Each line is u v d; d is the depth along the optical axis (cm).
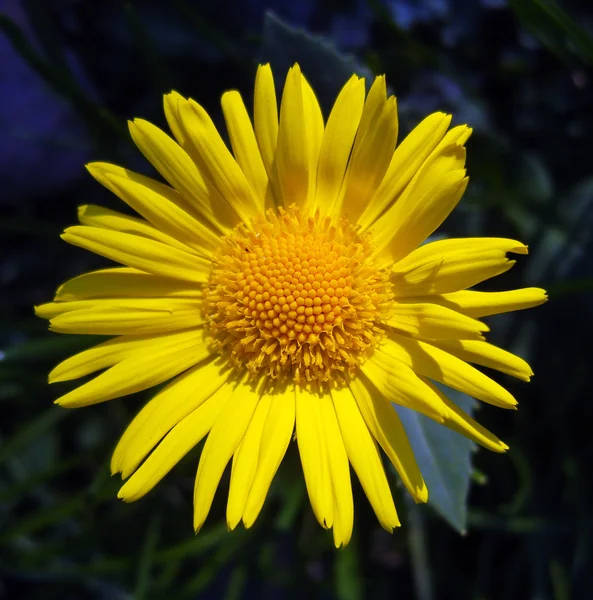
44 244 16
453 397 12
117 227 11
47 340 13
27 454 16
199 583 14
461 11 15
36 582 16
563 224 15
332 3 15
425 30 15
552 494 15
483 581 15
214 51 15
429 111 15
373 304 12
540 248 15
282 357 12
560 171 15
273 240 12
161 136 11
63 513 14
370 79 13
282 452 11
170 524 15
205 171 12
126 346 12
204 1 15
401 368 11
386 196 12
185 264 12
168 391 12
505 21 15
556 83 15
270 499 15
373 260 12
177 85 15
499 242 11
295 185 12
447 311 11
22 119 16
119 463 11
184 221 12
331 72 13
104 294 12
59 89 14
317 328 12
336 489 11
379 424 11
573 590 14
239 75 15
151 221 12
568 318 15
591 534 14
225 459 11
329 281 12
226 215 12
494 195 15
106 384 11
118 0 15
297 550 15
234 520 11
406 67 15
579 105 15
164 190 12
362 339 12
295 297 12
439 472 12
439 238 13
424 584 14
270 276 12
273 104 12
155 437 11
